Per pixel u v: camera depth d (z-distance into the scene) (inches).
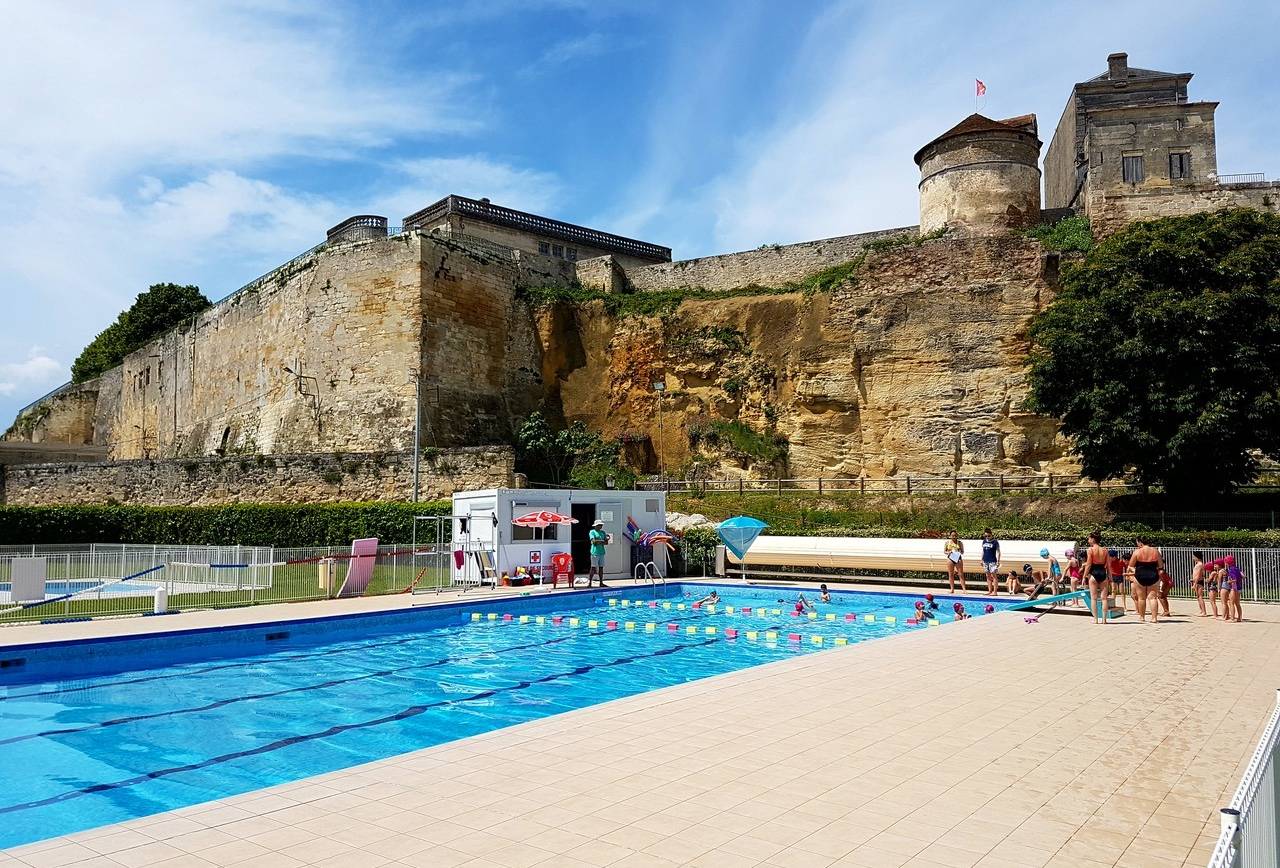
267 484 1531.7
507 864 208.2
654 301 1787.6
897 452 1487.5
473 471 1392.7
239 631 679.7
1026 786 271.6
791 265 1817.2
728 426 1646.2
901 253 1523.1
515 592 960.3
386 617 783.1
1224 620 718.5
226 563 936.9
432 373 1609.3
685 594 1070.4
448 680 573.0
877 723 354.9
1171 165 1596.9
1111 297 1070.4
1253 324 1013.2
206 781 355.9
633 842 223.0
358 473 1475.1
